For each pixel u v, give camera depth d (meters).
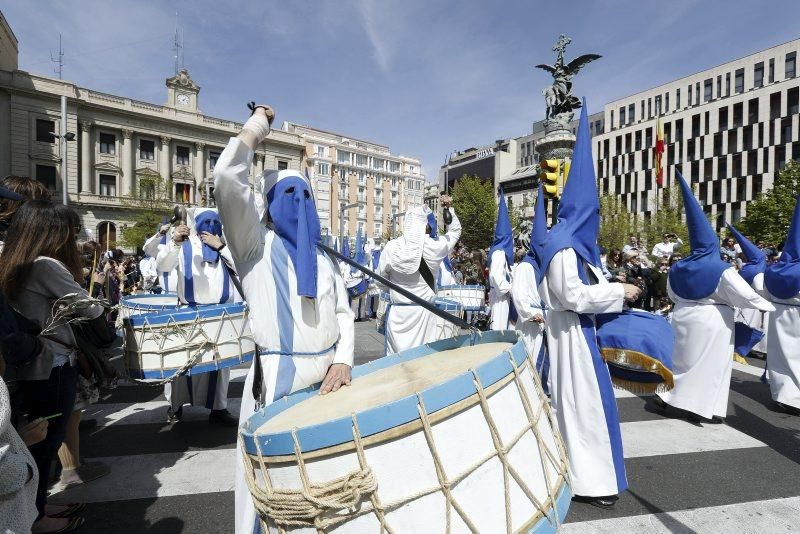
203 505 3.25
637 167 60.78
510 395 1.43
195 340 3.63
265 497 1.37
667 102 58.84
